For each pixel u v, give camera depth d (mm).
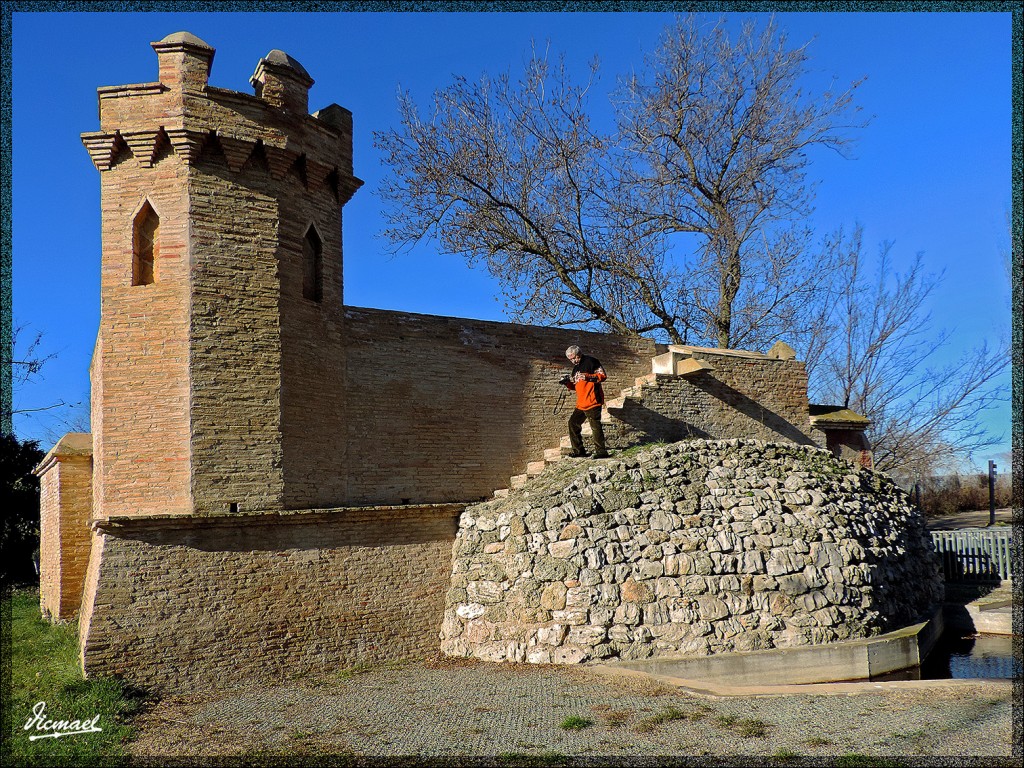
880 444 30344
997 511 35094
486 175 27422
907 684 10328
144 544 11305
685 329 29156
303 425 13109
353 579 13039
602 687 10594
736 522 13281
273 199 13000
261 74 13156
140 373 12125
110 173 12570
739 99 27469
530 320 28719
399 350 14938
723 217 27312
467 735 8656
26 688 10602
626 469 14016
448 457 15305
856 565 13469
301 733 8914
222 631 11656
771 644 12250
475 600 13305
